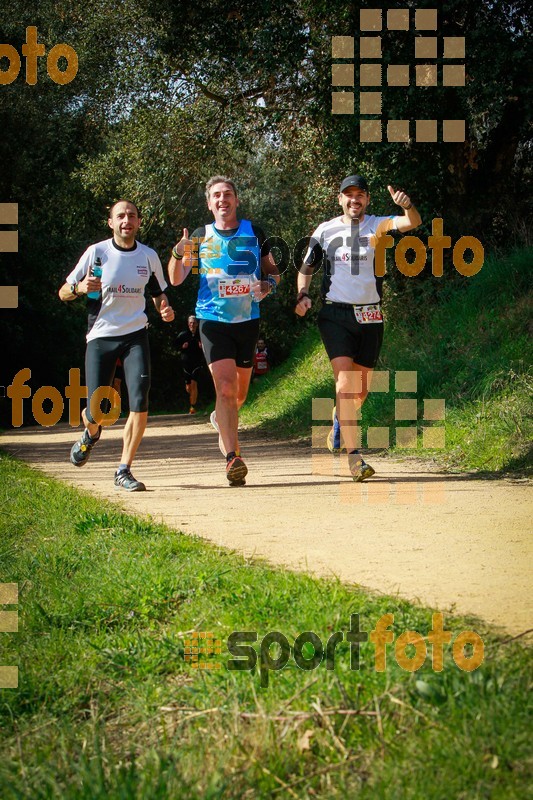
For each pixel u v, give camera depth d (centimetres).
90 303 716
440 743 199
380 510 540
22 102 2009
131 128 1625
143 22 1516
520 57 1136
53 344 2678
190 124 1562
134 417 699
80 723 250
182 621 317
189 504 597
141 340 712
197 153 1572
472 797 180
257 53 1324
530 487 621
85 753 223
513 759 192
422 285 1220
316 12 1247
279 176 1720
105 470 859
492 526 474
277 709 232
